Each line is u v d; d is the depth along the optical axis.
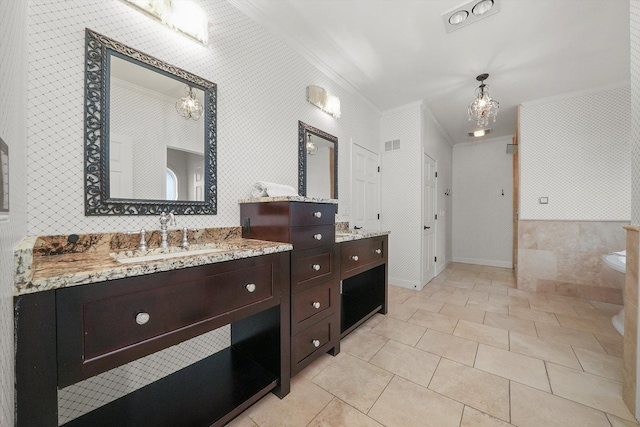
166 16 1.38
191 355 1.54
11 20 0.67
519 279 3.41
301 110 2.32
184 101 1.50
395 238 3.60
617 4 1.77
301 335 1.54
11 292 0.62
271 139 2.02
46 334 0.70
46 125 1.04
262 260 1.29
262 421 1.24
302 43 2.23
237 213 1.76
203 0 1.57
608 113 2.94
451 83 2.91
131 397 1.25
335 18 1.94
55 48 1.06
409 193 3.48
